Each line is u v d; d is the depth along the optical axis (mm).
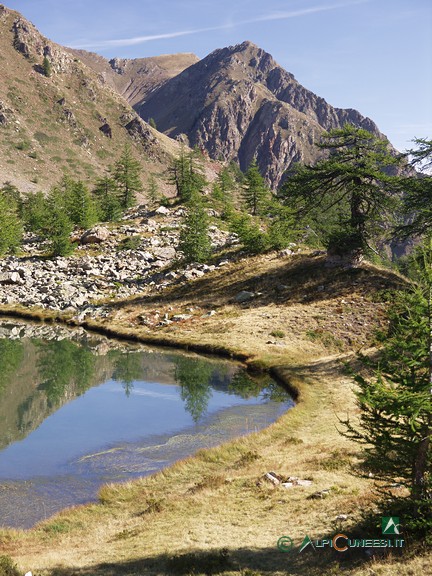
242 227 71062
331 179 51188
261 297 56031
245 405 32250
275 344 43875
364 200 52562
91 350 48062
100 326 56500
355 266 55906
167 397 34375
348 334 43938
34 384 37344
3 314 65188
